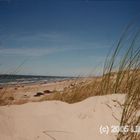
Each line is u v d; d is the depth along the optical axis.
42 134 1.62
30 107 2.14
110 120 1.81
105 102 2.12
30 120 1.82
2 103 2.77
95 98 2.26
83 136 1.62
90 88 2.99
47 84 9.85
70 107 2.13
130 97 2.06
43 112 2.01
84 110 2.02
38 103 2.26
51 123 1.78
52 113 1.98
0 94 2.84
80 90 3.09
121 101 2.09
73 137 1.60
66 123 1.78
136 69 2.33
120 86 2.53
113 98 2.19
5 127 1.70
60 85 7.79
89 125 1.75
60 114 1.96
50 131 1.67
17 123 1.77
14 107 2.16
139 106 1.91
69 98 3.15
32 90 6.86
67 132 1.66
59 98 3.26
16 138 1.56
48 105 2.18
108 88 2.62
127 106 1.92
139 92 1.97
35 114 1.96
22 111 2.03
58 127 1.72
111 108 1.99
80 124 1.77
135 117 1.77
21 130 1.67
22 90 6.03
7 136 1.58
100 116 1.87
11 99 3.34
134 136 1.60
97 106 2.06
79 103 2.21
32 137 1.58
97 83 2.95
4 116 1.88
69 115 1.94
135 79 2.25
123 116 1.74
